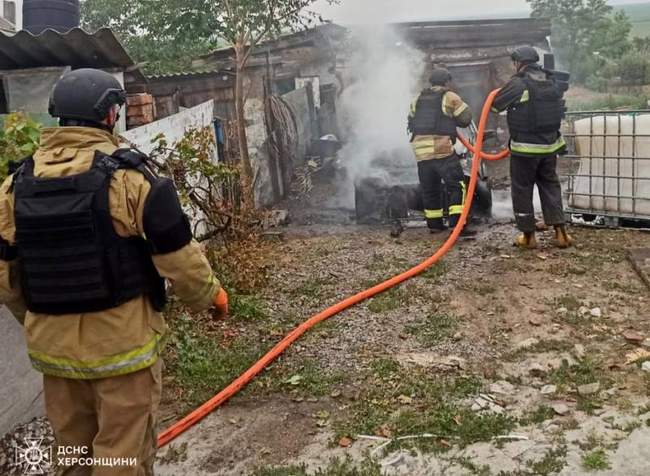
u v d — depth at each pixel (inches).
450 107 265.6
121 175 86.5
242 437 131.1
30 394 133.6
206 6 351.9
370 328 181.5
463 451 121.0
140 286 89.5
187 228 89.5
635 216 253.4
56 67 239.1
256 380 153.5
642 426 123.0
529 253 240.1
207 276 92.7
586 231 263.7
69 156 88.2
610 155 254.8
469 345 167.5
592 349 159.8
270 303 204.8
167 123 233.1
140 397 91.1
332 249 265.0
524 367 153.4
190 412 140.9
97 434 93.6
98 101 90.3
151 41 447.2
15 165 94.6
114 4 491.2
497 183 388.2
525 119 233.8
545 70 240.2
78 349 88.1
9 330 127.4
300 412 139.3
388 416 134.5
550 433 124.0
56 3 271.1
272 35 365.7
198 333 177.8
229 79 422.0
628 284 202.4
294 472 117.3
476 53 513.0
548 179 241.0
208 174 211.2
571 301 190.4
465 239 266.1
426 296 203.0
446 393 142.5
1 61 241.9
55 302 87.2
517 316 184.1
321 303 203.6
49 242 85.7
